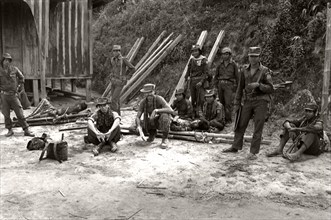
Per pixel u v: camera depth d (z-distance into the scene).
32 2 10.35
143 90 6.61
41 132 7.70
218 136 6.94
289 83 8.16
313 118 5.88
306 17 8.56
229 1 11.57
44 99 9.34
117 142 6.87
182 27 12.34
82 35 11.88
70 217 3.82
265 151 6.29
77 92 14.17
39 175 5.05
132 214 3.91
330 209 4.05
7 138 7.21
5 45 11.19
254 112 5.86
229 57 8.02
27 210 3.97
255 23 10.07
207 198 4.35
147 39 13.58
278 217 3.85
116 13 17.11
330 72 7.46
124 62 8.33
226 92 8.09
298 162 5.69
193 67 8.55
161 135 7.28
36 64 11.23
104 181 4.86
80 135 7.43
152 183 4.80
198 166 5.50
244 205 4.16
